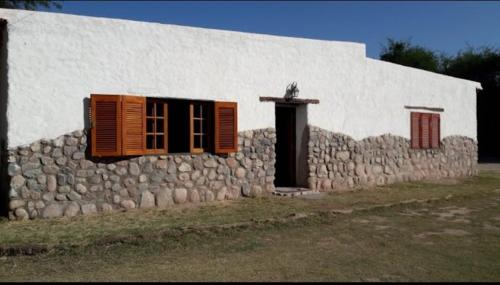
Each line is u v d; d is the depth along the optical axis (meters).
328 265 5.28
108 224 7.15
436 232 7.00
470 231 7.07
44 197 7.71
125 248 6.00
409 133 13.09
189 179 9.13
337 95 11.33
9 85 7.44
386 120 12.43
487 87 27.27
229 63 9.65
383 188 11.49
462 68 28.89
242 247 6.10
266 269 5.11
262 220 7.38
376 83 12.19
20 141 7.54
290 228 7.19
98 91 8.20
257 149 10.02
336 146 11.29
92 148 8.03
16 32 7.50
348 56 11.56
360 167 11.77
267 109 10.17
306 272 5.00
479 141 27.56
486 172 16.31
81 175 8.04
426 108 13.52
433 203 9.55
